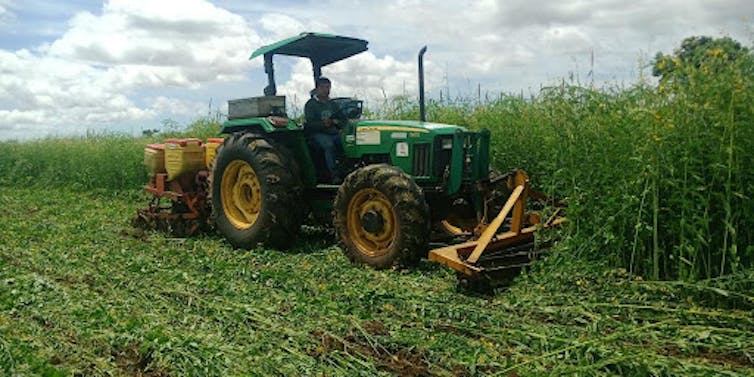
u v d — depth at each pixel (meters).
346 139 7.62
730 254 4.86
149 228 8.90
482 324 4.54
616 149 5.46
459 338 4.22
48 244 7.47
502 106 9.73
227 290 5.41
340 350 4.12
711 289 4.49
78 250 7.07
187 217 8.58
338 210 6.81
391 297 5.17
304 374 3.70
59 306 4.88
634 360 3.58
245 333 4.36
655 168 5.02
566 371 3.56
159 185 9.03
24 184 15.98
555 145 6.14
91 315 4.61
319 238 8.24
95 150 14.87
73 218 9.78
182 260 6.71
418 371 3.75
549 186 6.18
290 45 7.68
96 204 11.72
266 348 4.08
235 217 7.95
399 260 6.27
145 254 7.04
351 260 6.71
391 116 11.16
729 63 4.98
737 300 4.54
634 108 5.43
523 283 5.36
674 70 5.07
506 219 6.56
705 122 4.94
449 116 10.13
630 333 4.10
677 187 4.91
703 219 4.78
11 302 4.93
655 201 5.00
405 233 6.21
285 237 7.52
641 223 5.09
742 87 4.79
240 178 7.93
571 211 5.57
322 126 7.79
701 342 4.02
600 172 5.54
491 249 5.86
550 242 6.03
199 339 4.14
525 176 6.20
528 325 4.45
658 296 4.76
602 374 3.52
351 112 7.95
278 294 5.35
